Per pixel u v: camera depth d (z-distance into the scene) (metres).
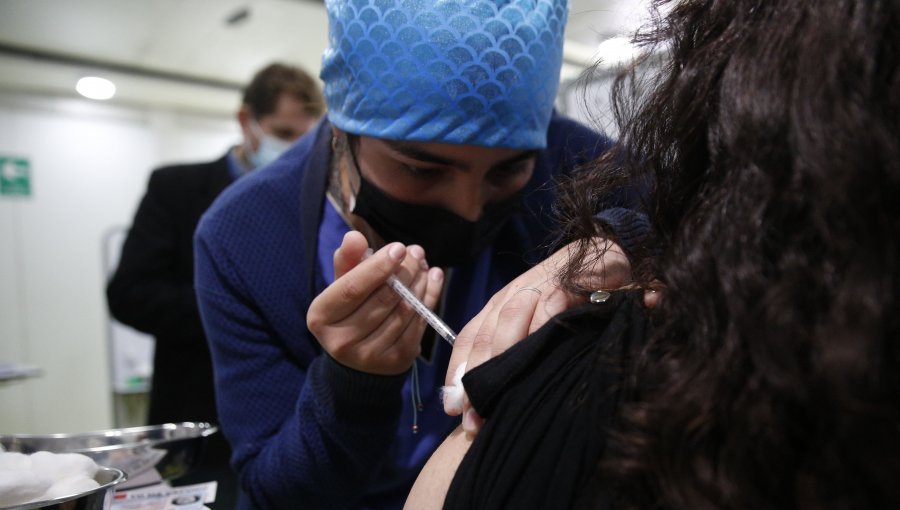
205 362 1.62
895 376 0.28
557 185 0.65
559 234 0.62
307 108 1.79
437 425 0.83
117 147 4.07
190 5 2.49
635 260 0.48
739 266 0.33
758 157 0.33
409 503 0.45
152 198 1.71
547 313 0.51
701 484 0.31
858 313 0.28
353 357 0.66
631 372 0.37
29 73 3.29
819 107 0.31
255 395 0.82
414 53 0.64
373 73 0.66
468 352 0.56
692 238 0.37
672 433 0.32
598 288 0.51
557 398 0.39
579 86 0.63
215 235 0.83
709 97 0.39
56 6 2.48
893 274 0.29
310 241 0.81
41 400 3.86
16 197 3.73
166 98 3.91
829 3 0.32
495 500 0.37
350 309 0.63
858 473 0.28
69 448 0.75
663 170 0.44
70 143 3.90
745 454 0.31
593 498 0.35
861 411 0.27
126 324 1.64
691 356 0.34
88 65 3.18
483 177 0.73
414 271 0.67
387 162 0.71
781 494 0.30
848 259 0.29
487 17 0.63
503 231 0.89
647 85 0.49
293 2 2.43
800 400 0.29
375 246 0.85
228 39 2.88
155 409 1.64
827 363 0.28
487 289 0.88
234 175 1.75
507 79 0.64
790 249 0.31
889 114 0.31
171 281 1.68
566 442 0.37
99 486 0.56
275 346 0.84
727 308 0.33
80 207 3.96
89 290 4.02
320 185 0.82
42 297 3.85
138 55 3.13
